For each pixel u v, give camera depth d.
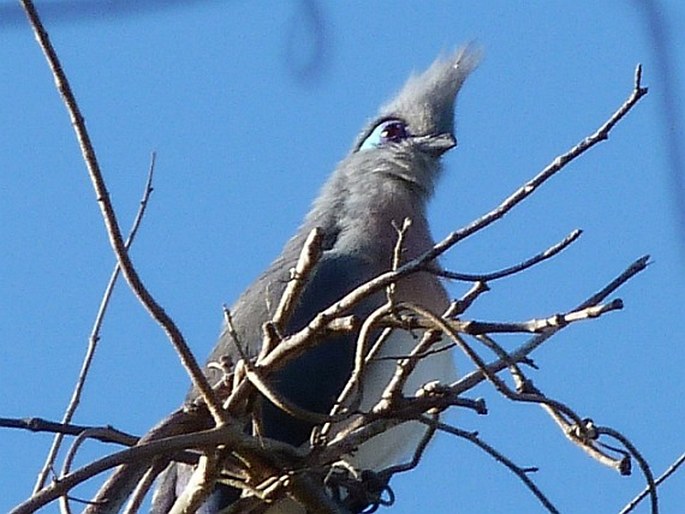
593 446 7.40
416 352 7.54
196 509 7.55
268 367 7.43
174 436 7.41
